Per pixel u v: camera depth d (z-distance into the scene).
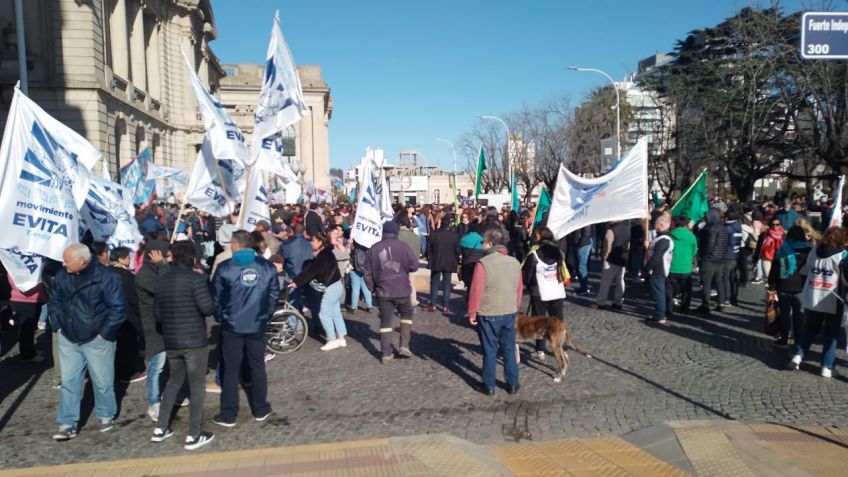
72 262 5.18
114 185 8.47
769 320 8.12
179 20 44.75
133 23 37.12
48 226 6.00
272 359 7.98
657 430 5.26
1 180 5.67
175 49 44.22
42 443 5.32
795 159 29.50
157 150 39.97
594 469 4.54
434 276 11.33
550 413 5.91
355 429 5.57
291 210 17.47
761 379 6.81
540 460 4.74
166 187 28.28
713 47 31.38
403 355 7.95
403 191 44.47
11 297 7.79
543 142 43.84
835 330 6.75
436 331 9.56
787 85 23.03
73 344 5.36
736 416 5.72
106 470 4.56
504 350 6.45
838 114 21.70
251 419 5.84
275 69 8.77
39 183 5.96
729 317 10.13
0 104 26.83
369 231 10.55
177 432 5.54
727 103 27.36
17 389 6.84
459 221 18.38
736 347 8.20
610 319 10.14
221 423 5.65
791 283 7.72
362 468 4.50
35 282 6.02
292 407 6.16
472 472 4.41
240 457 4.81
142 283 5.76
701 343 8.45
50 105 27.22
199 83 8.21
